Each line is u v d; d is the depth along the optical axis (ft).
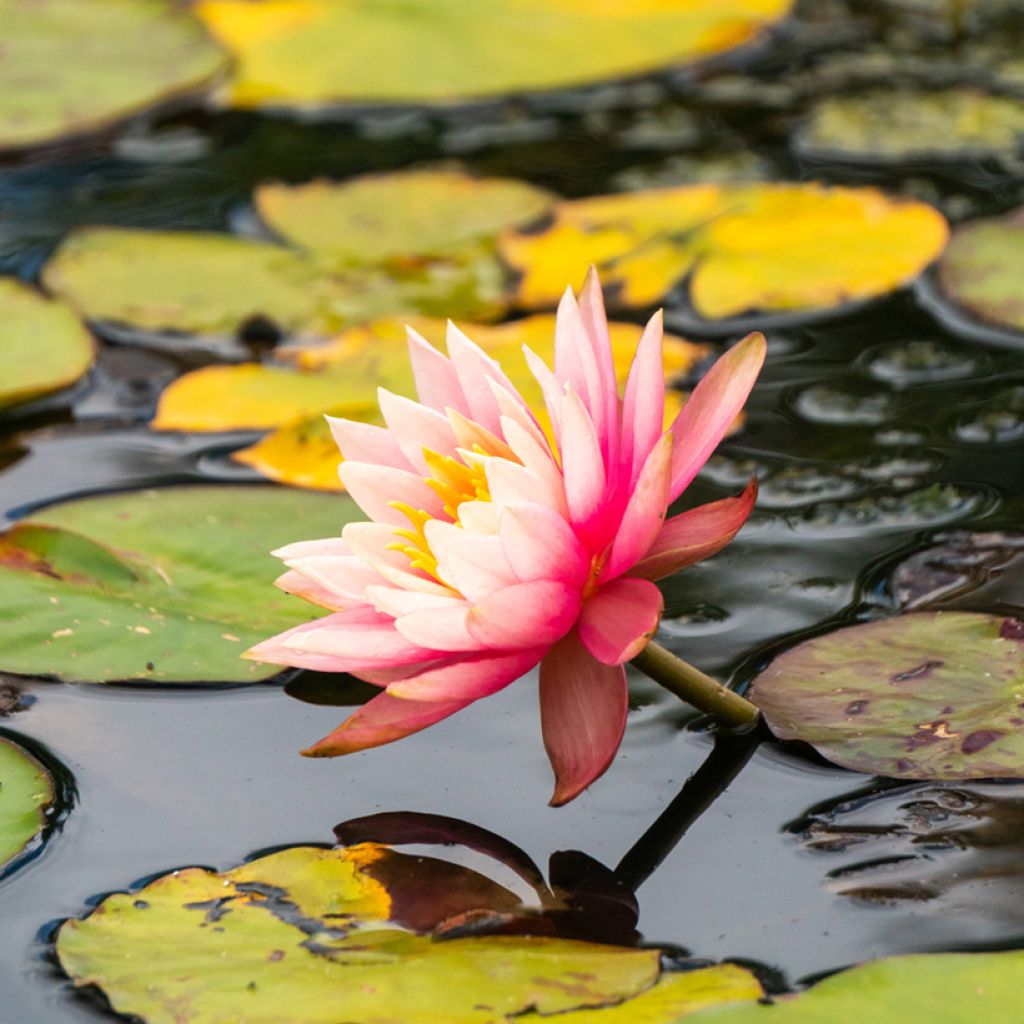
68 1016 6.30
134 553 6.82
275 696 6.68
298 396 7.19
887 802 6.49
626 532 6.44
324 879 6.43
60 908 6.41
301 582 6.56
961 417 7.11
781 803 6.50
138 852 6.48
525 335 7.29
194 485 6.97
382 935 6.36
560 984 6.30
